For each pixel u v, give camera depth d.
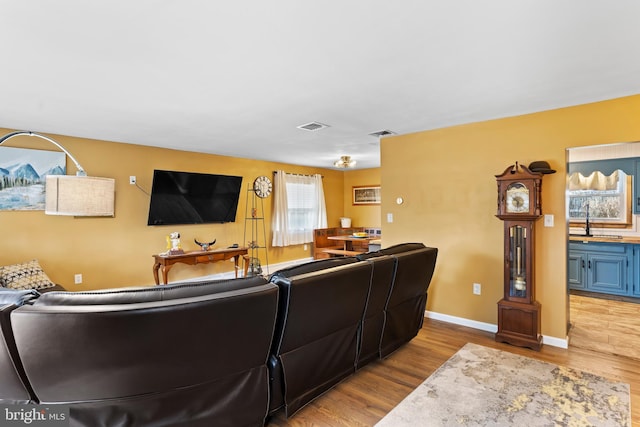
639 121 2.73
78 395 1.45
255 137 4.32
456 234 3.73
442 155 3.82
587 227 5.09
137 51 1.96
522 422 2.04
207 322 1.54
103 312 1.34
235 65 2.16
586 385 2.44
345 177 8.34
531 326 3.08
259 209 6.47
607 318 3.85
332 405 2.23
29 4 1.48
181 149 5.18
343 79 2.39
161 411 1.56
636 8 1.54
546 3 1.50
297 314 1.90
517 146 3.32
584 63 2.14
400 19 1.63
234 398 1.75
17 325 1.33
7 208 3.71
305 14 1.58
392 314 2.85
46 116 3.28
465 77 2.37
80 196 1.69
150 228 4.92
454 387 2.44
